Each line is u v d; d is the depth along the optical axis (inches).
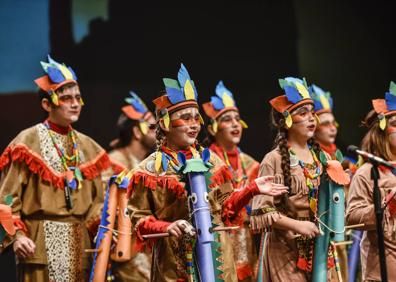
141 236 257.8
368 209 283.3
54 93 308.8
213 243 260.2
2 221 287.6
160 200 261.4
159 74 543.8
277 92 561.6
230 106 387.2
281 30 565.6
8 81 512.7
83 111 530.6
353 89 576.7
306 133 290.0
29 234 301.4
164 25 546.6
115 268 375.6
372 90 578.2
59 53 525.7
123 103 535.5
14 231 288.4
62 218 305.6
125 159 410.9
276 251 283.7
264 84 562.6
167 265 260.2
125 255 303.4
